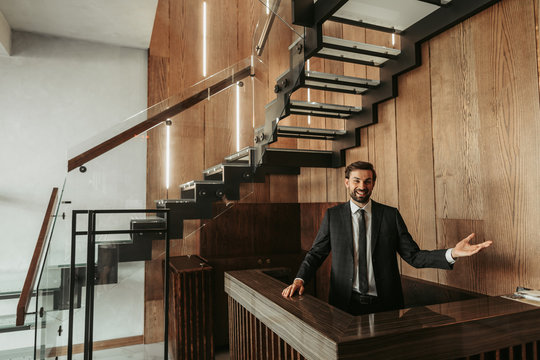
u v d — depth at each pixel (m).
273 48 3.11
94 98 4.05
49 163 3.82
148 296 4.12
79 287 2.91
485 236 2.37
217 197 3.32
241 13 4.73
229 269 4.05
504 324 1.50
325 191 4.17
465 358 1.49
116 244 3.02
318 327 1.39
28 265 3.67
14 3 3.28
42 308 2.49
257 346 2.10
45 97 3.86
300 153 3.64
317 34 2.54
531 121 2.08
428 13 2.64
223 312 3.99
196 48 4.48
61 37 3.96
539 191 2.03
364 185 2.16
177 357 3.32
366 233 2.22
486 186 2.36
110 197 3.04
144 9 3.42
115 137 3.11
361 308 2.12
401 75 3.08
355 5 2.48
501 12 2.25
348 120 3.60
